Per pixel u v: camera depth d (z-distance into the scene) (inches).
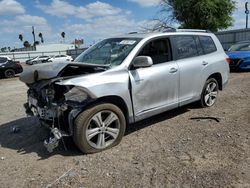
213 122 241.3
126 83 199.9
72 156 187.9
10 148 209.2
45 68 194.4
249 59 531.2
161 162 173.3
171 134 218.2
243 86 393.7
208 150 186.5
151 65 207.8
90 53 236.5
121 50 217.0
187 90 251.1
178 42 246.7
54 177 162.6
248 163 166.9
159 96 224.2
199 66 261.3
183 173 159.2
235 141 198.8
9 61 842.2
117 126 199.0
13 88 551.8
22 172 170.7
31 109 219.1
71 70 201.0
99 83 185.9
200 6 1227.2
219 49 293.4
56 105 184.9
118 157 183.2
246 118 247.0
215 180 150.8
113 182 154.0
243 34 1109.1
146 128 233.5
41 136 229.8
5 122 279.7
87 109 185.0
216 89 291.3
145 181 153.3
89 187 150.4
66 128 190.5
